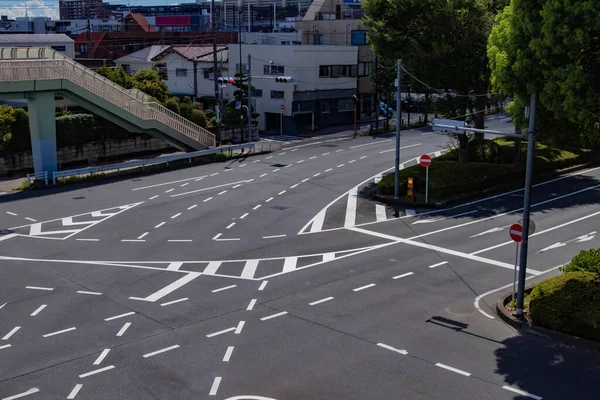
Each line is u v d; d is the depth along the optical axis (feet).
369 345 52.65
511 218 97.60
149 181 124.98
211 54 213.25
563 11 57.36
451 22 118.11
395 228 92.07
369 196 113.19
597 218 96.84
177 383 45.62
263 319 58.18
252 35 273.75
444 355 50.96
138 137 159.22
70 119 142.82
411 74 126.62
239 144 161.58
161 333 54.80
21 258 77.10
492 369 48.49
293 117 195.52
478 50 118.83
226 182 124.16
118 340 53.26
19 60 115.44
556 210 102.42
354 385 45.47
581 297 56.54
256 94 203.62
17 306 61.26
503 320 59.00
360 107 224.53
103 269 72.95
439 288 67.41
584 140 65.31
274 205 105.70
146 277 70.18
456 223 94.89
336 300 63.41
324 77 206.49
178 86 220.43
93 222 94.17
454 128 72.02
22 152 133.80
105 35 277.85
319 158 152.25
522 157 131.34
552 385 45.93
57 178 121.70
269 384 45.52
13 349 51.42
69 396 43.73
